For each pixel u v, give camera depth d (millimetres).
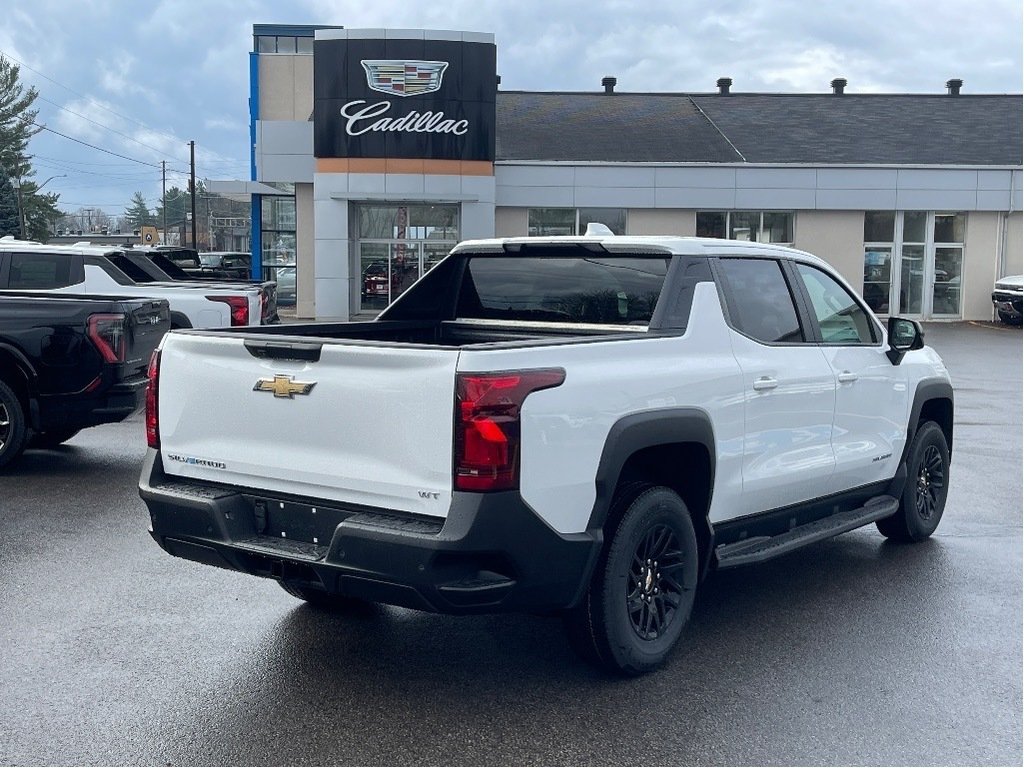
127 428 11602
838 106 36844
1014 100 37625
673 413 4758
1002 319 30375
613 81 42031
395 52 27516
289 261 33781
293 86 33031
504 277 6152
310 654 5016
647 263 5488
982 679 4828
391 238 29109
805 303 6000
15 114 78188
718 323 5273
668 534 4910
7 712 4309
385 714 4359
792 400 5652
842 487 6273
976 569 6648
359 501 4281
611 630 4590
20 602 5660
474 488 4004
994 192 30438
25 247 13305
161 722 4242
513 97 37219
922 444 7121
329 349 4301
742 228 30516
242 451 4609
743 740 4168
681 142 32344
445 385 4020
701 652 5137
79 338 8773
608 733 4215
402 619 5551
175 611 5574
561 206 29562
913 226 31094
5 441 8914
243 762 3918
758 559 5363
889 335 6719
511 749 4062
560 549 4246
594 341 4512
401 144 27812
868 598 6031
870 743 4156
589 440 4348
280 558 4352
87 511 7668
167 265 16359
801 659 5055
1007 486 9109
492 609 4195
